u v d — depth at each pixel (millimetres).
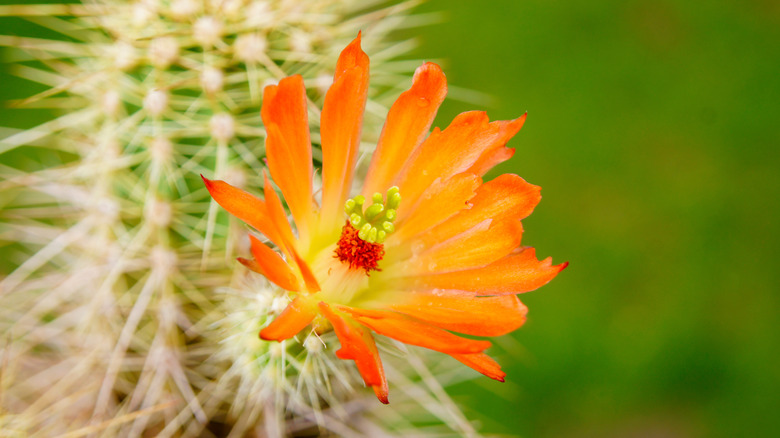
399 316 373
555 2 658
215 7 406
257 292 395
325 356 395
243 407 423
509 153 379
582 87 641
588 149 627
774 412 566
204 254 405
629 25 669
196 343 426
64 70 433
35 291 454
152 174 409
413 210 380
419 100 376
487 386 506
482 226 376
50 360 454
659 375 572
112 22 412
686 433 557
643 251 607
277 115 365
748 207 627
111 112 414
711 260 610
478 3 646
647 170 630
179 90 412
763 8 689
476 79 627
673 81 654
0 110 513
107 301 423
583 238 606
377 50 479
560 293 586
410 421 475
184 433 428
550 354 565
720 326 591
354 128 379
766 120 651
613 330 581
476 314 369
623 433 553
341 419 431
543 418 551
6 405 436
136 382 436
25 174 469
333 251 381
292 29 413
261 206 365
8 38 423
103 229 421
